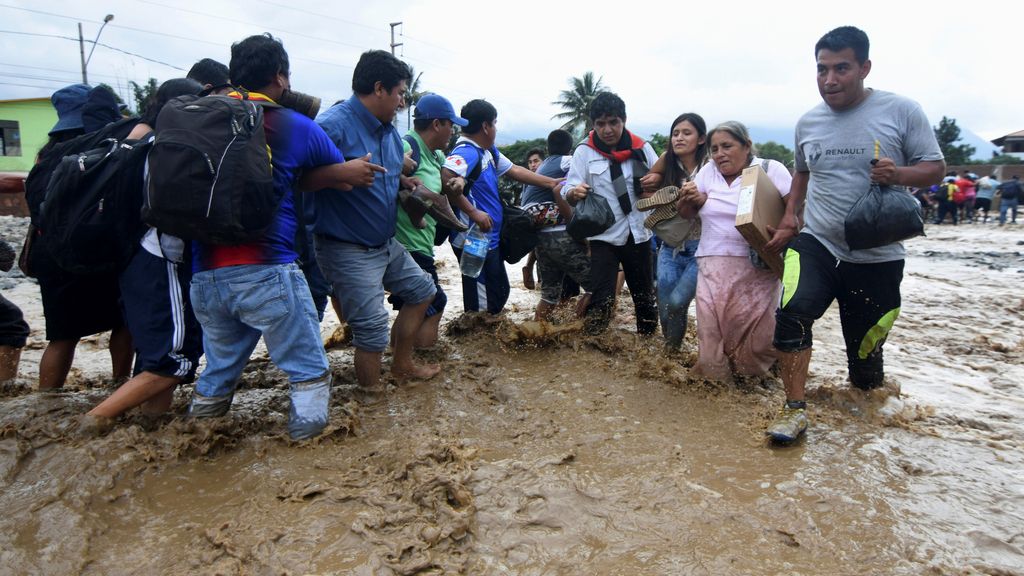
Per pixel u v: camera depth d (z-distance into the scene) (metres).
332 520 2.73
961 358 5.87
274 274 3.34
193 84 3.89
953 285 10.15
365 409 4.09
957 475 3.33
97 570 2.46
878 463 3.45
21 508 2.76
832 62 3.92
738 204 4.26
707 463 3.42
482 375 4.76
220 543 2.57
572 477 3.14
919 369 5.46
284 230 3.41
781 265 4.37
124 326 4.60
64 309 4.18
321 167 3.48
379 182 3.99
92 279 4.17
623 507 2.91
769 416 4.07
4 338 4.42
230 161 2.93
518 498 2.94
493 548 2.62
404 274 4.40
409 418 3.96
